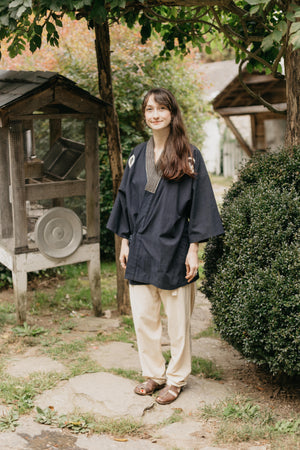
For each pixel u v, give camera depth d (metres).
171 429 2.55
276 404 2.82
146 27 3.81
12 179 3.81
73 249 4.18
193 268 2.70
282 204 2.65
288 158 2.89
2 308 4.49
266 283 2.52
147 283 2.74
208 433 2.52
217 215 2.71
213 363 3.43
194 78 7.73
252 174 3.02
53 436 2.45
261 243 2.61
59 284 5.45
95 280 4.38
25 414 2.66
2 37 3.26
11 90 3.88
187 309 2.80
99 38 4.08
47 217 3.99
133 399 2.81
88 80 6.37
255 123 9.50
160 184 2.67
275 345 2.49
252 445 2.40
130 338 3.89
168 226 2.66
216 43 4.72
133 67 6.49
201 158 2.71
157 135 2.72
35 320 4.25
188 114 7.68
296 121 3.18
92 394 2.84
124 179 2.84
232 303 2.73
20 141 3.79
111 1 2.85
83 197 4.73
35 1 3.01
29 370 3.21
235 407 2.71
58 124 4.49
